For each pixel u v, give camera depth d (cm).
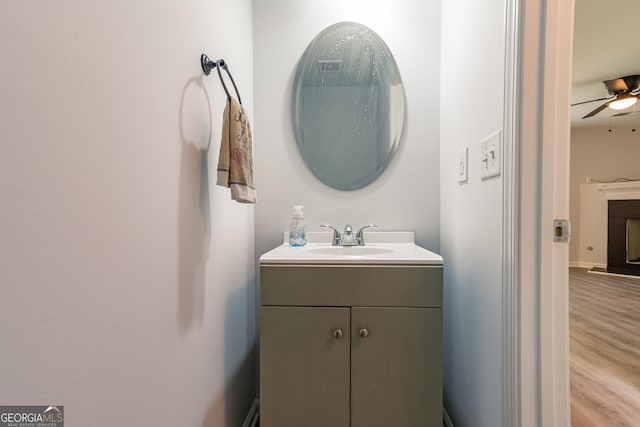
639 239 403
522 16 66
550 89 66
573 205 446
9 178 33
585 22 192
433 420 88
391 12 132
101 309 46
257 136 136
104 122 47
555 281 67
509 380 71
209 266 86
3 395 33
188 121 74
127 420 52
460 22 106
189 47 75
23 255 35
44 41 37
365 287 89
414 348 88
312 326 90
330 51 134
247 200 85
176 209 69
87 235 44
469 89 98
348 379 89
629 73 266
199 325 80
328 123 135
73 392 41
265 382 90
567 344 67
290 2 134
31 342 36
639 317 231
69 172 41
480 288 89
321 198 136
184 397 71
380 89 133
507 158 71
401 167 134
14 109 34
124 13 51
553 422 67
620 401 134
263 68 135
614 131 435
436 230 133
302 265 90
